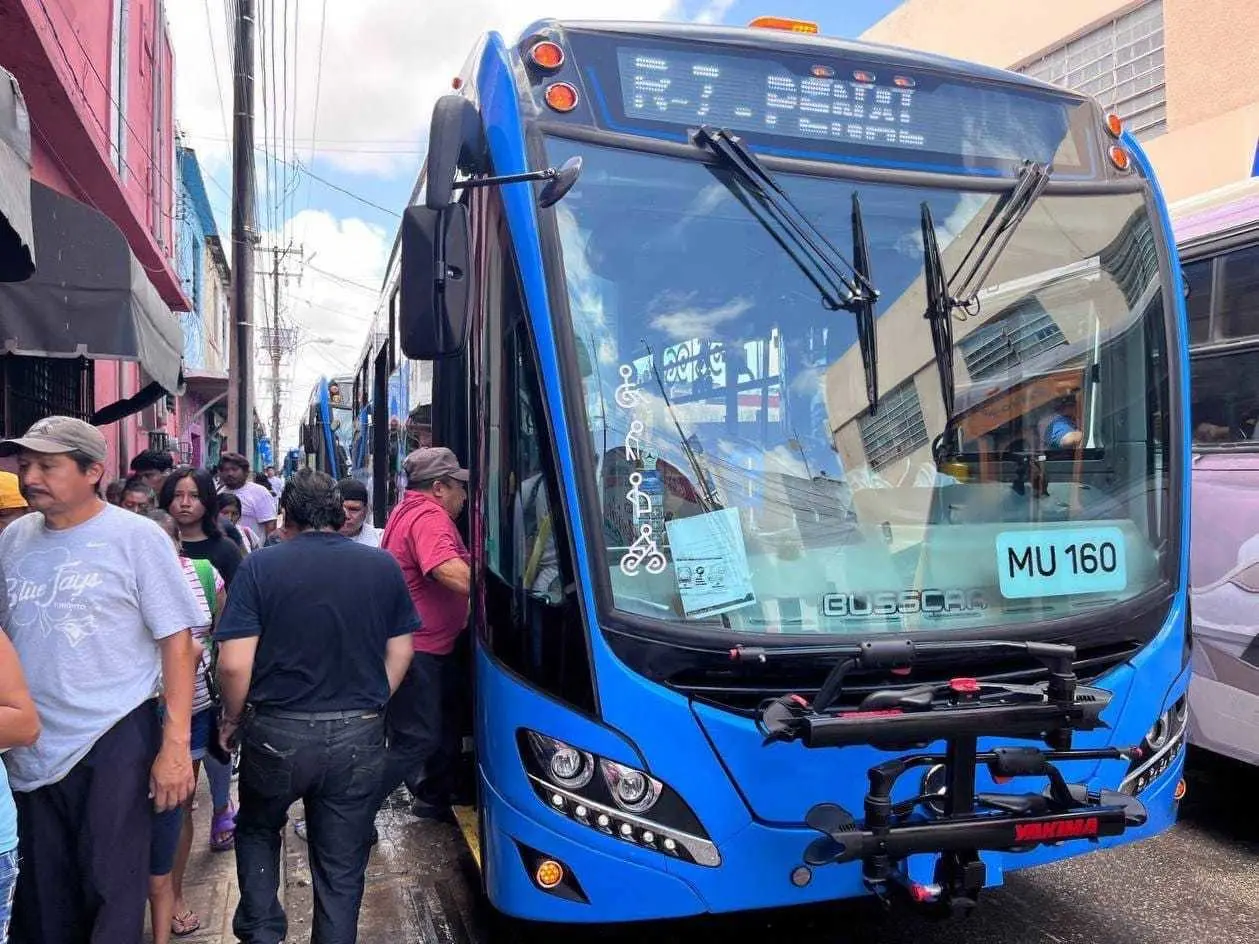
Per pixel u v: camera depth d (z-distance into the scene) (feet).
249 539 28.07
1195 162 38.99
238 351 38.78
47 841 10.06
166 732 10.28
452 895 14.15
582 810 9.53
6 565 10.10
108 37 41.42
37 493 9.92
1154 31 41.24
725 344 10.71
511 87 10.89
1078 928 12.83
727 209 11.02
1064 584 11.05
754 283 10.94
